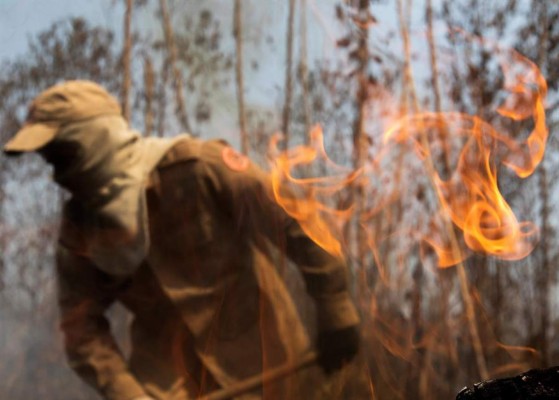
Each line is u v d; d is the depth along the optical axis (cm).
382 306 425
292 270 221
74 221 214
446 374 450
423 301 452
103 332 216
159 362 211
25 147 208
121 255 209
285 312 212
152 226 212
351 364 212
